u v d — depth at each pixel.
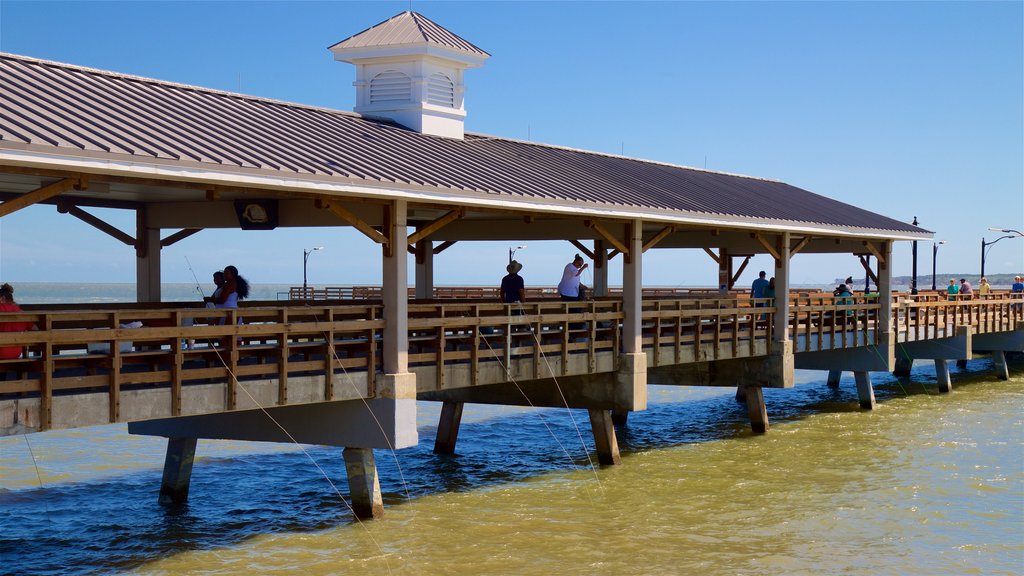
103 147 9.77
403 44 18.95
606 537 14.10
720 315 20.36
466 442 21.64
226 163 10.71
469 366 14.95
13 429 9.76
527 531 14.37
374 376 13.42
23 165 9.29
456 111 19.59
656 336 18.66
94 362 10.55
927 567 12.89
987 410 26.70
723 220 18.89
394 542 13.70
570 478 17.86
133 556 13.02
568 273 17.88
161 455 20.00
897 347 31.77
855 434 22.62
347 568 12.56
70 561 12.80
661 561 13.04
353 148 14.21
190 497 16.34
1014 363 40.19
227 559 12.90
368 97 19.34
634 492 16.77
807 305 24.02
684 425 24.16
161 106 13.06
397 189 12.63
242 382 11.81
